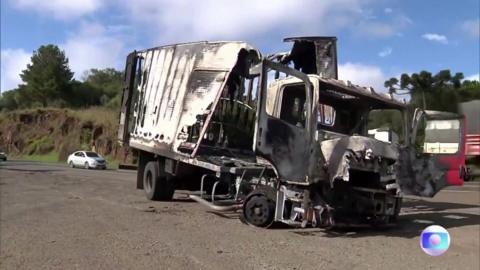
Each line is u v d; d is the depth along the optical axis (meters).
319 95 9.78
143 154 15.53
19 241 8.20
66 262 6.82
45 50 103.19
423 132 11.23
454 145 11.74
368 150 8.94
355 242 8.71
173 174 13.34
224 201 10.96
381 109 10.84
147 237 8.61
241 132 12.86
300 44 11.15
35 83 101.06
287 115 9.62
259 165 10.43
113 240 8.31
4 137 80.12
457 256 7.84
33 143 75.75
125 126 16.09
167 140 13.52
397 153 9.65
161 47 14.70
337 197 9.40
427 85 36.78
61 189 17.73
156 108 14.37
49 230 9.21
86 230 9.23
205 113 12.14
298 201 9.24
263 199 9.81
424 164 10.40
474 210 14.09
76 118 73.62
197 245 8.01
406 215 12.82
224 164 11.43
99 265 6.66
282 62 11.38
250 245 8.10
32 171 31.06
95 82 117.81
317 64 11.10
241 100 12.73
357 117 10.56
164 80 14.17
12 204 12.98
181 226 9.84
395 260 7.39
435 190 10.56
